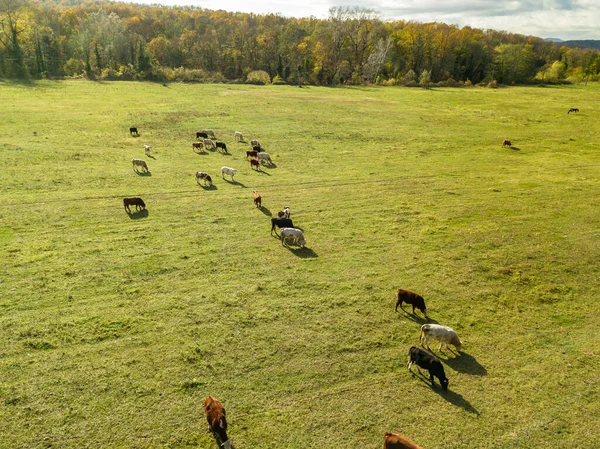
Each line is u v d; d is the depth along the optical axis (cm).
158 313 1669
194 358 1433
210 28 14675
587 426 1224
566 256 2278
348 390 1330
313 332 1598
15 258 2017
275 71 12212
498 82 12650
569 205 3017
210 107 6031
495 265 2164
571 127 5800
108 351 1450
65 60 9538
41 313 1630
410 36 13100
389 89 9844
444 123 5878
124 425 1171
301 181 3412
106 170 3378
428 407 1276
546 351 1540
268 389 1319
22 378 1313
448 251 2300
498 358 1499
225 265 2067
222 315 1673
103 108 5550
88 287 1822
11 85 6744
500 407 1284
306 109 6347
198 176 3184
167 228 2456
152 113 5419
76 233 2322
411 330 1642
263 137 4738
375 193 3194
